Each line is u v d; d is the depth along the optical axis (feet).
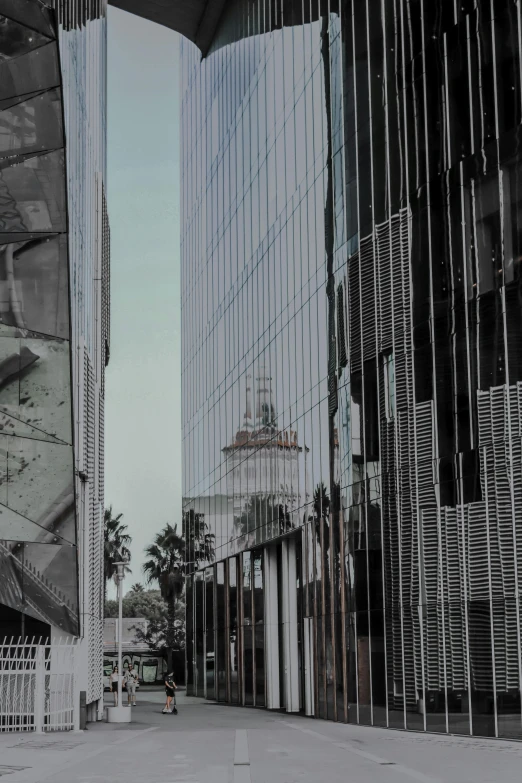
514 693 69.31
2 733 74.49
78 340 101.96
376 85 97.25
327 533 109.70
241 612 162.20
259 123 148.66
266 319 142.10
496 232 75.20
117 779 39.88
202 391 195.52
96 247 133.18
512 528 71.41
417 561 84.28
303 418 121.19
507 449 72.38
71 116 100.27
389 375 92.22
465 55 80.23
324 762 49.08
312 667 120.16
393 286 92.12
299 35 126.21
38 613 87.04
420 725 81.66
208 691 186.29
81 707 82.48
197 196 206.59
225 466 170.71
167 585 309.42
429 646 81.15
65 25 96.32
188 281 216.95
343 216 106.11
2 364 88.74
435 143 84.64
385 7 95.55
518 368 71.82
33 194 90.48
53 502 88.74
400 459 88.89
